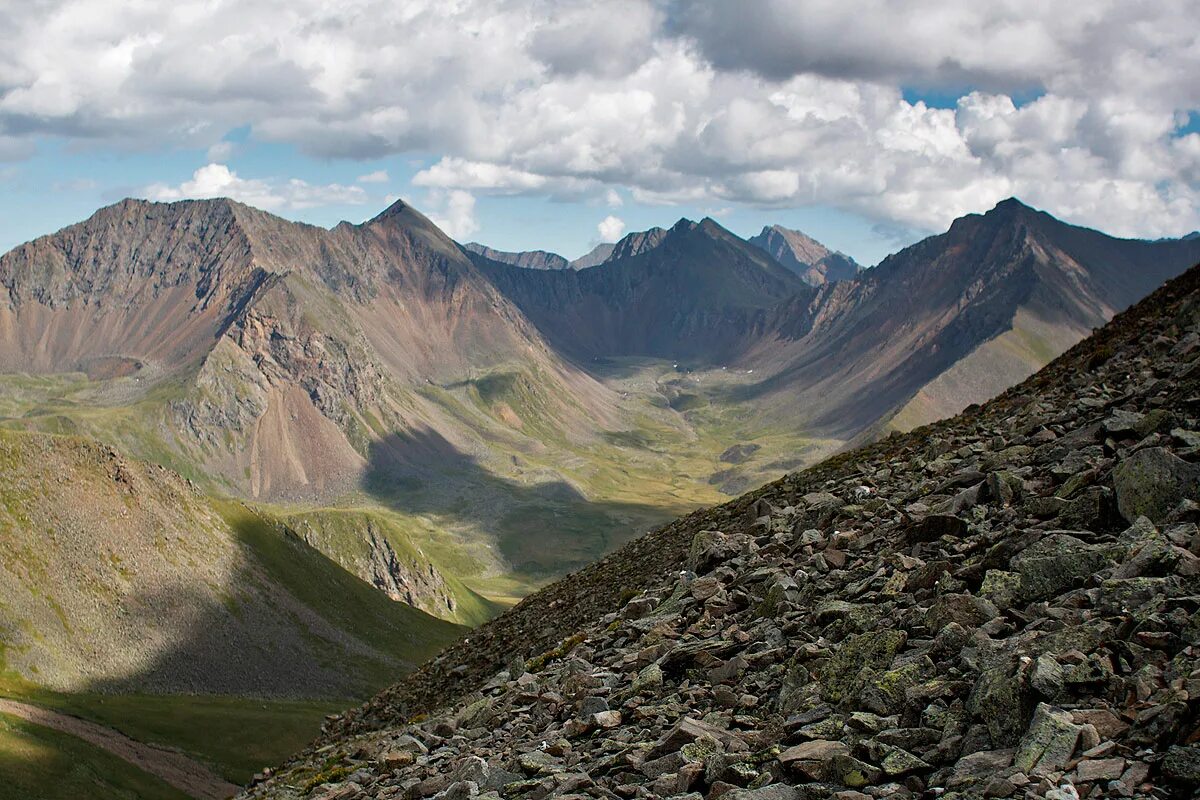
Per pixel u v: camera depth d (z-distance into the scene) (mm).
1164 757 9477
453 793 15906
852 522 24312
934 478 26344
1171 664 11031
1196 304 35250
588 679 20281
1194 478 15727
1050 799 9398
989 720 11500
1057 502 17812
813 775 11750
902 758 11422
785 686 15312
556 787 14406
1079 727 10320
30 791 126562
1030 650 12250
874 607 16469
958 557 17734
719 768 12844
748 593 22141
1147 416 20688
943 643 13805
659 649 20344
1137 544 14289
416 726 29984
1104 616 12703
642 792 13203
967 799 10102
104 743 157625
